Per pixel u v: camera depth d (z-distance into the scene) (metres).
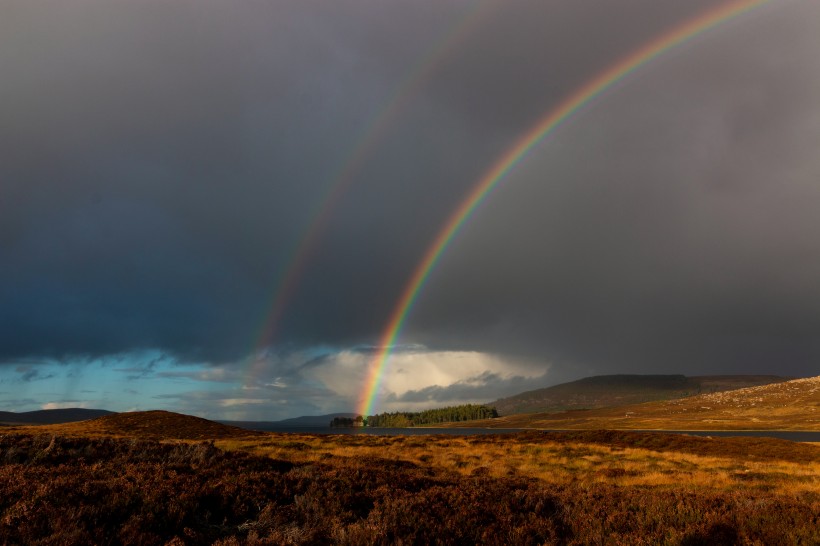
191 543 8.62
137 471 12.48
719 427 191.00
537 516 11.20
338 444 47.00
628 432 56.00
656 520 10.71
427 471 25.91
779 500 12.25
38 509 8.49
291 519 10.40
